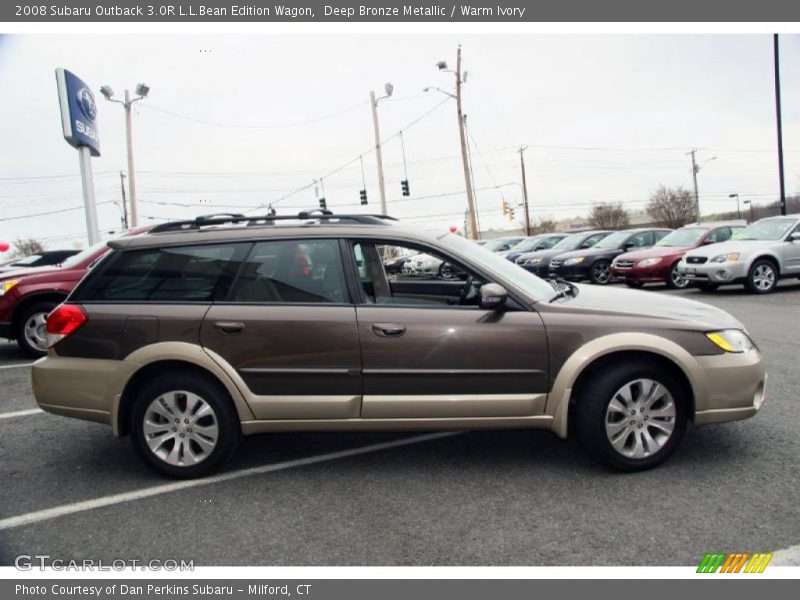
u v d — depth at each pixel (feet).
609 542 8.84
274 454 12.92
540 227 247.91
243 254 11.62
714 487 10.38
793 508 9.54
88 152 41.50
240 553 9.00
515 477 11.23
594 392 10.93
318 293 11.38
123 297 11.61
